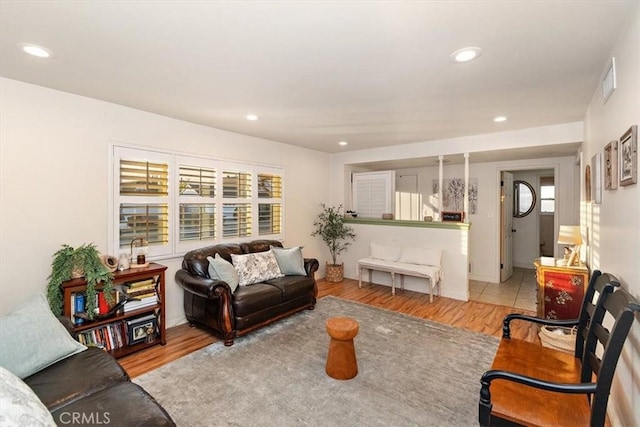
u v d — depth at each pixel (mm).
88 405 1447
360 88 2650
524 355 1898
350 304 4305
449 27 1728
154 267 3096
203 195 3922
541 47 1948
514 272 6488
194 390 2305
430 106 3100
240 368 2615
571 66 2203
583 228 3586
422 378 2471
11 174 2541
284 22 1680
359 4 1518
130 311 2891
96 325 2689
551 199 7000
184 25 1713
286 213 5105
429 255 4695
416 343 3092
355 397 2229
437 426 1945
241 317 3121
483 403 1430
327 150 5703
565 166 5051
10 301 2545
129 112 3225
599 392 1242
